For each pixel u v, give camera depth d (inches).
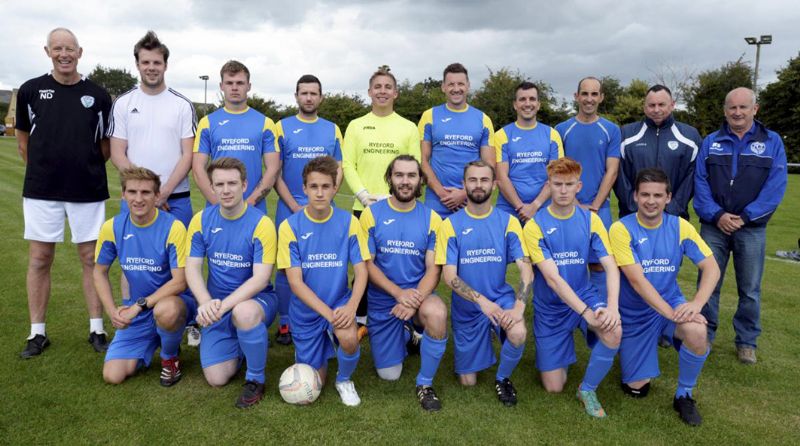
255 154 175.0
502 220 145.2
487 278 143.9
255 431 117.3
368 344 177.0
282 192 180.1
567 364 141.8
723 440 118.2
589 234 143.8
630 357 139.5
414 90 1528.1
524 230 144.9
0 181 617.6
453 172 189.9
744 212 158.4
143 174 136.9
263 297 143.9
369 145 187.0
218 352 138.2
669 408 133.6
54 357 153.1
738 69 1237.7
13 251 282.7
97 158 164.2
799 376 152.6
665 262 140.3
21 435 112.7
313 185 133.1
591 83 185.2
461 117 190.4
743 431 122.4
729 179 162.4
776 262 302.4
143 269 144.6
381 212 149.0
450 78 187.2
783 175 158.9
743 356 162.6
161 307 132.6
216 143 172.9
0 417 119.4
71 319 184.2
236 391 136.8
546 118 1384.1
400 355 147.6
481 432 119.3
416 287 150.1
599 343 128.9
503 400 133.6
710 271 136.3
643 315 139.9
